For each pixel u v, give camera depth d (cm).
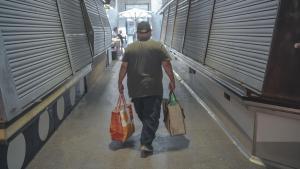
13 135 294
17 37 341
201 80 756
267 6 373
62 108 575
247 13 436
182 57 961
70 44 600
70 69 567
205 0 716
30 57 372
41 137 455
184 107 676
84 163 408
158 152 440
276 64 342
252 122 407
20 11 365
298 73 332
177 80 1030
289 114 344
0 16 308
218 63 549
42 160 414
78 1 804
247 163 398
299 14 326
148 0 2416
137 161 413
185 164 402
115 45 1725
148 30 439
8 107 281
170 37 1402
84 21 841
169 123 448
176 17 1263
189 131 522
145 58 429
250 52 409
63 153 437
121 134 447
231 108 500
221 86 494
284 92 339
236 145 457
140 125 557
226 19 534
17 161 362
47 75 424
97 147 459
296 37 329
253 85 379
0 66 280
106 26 1353
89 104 712
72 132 521
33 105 346
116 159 419
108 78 1092
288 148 371
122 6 2438
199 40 735
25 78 343
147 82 429
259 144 399
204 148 450
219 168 389
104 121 581
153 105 434
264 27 375
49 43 466
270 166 385
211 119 586
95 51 913
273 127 381
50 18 494
